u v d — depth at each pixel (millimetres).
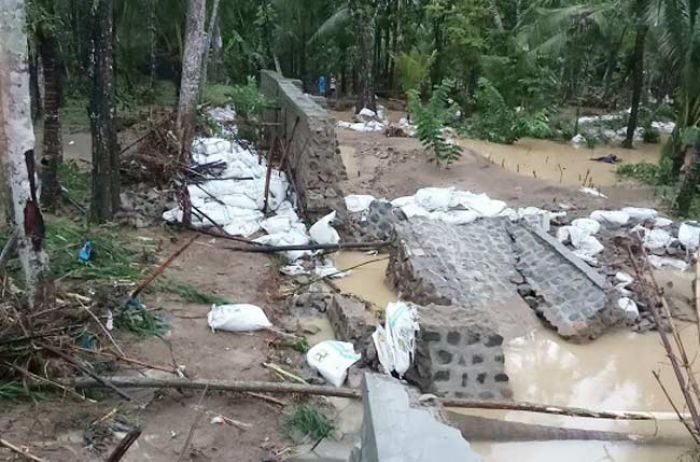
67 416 5078
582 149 18672
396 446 3109
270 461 4910
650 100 23906
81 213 9266
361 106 21484
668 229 10859
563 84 22797
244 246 8969
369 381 3719
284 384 5531
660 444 5867
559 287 8445
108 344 6012
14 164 5367
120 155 10781
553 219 11086
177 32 18109
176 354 6133
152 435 5031
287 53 24156
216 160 11305
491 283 8523
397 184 13047
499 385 6199
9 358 5246
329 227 9180
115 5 17469
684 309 8531
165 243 8773
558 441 5801
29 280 5645
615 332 7965
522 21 21844
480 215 10680
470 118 20578
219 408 5453
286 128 11547
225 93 15953
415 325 6352
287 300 7750
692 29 13148
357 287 8664
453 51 22062
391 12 23906
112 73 8781
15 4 5047
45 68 9000
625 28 19453
